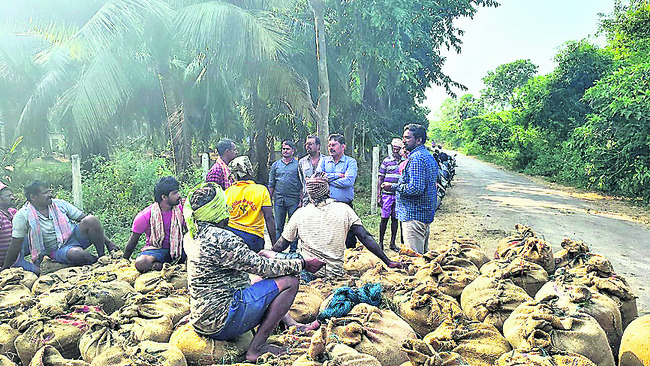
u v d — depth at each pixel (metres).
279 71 12.10
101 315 3.66
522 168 26.66
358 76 16.62
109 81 10.36
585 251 4.62
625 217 11.78
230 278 3.34
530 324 3.07
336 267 4.77
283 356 3.11
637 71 14.97
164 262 5.17
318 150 7.30
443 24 21.52
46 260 5.69
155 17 10.61
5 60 17.27
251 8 12.09
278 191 7.38
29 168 16.31
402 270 4.90
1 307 4.03
